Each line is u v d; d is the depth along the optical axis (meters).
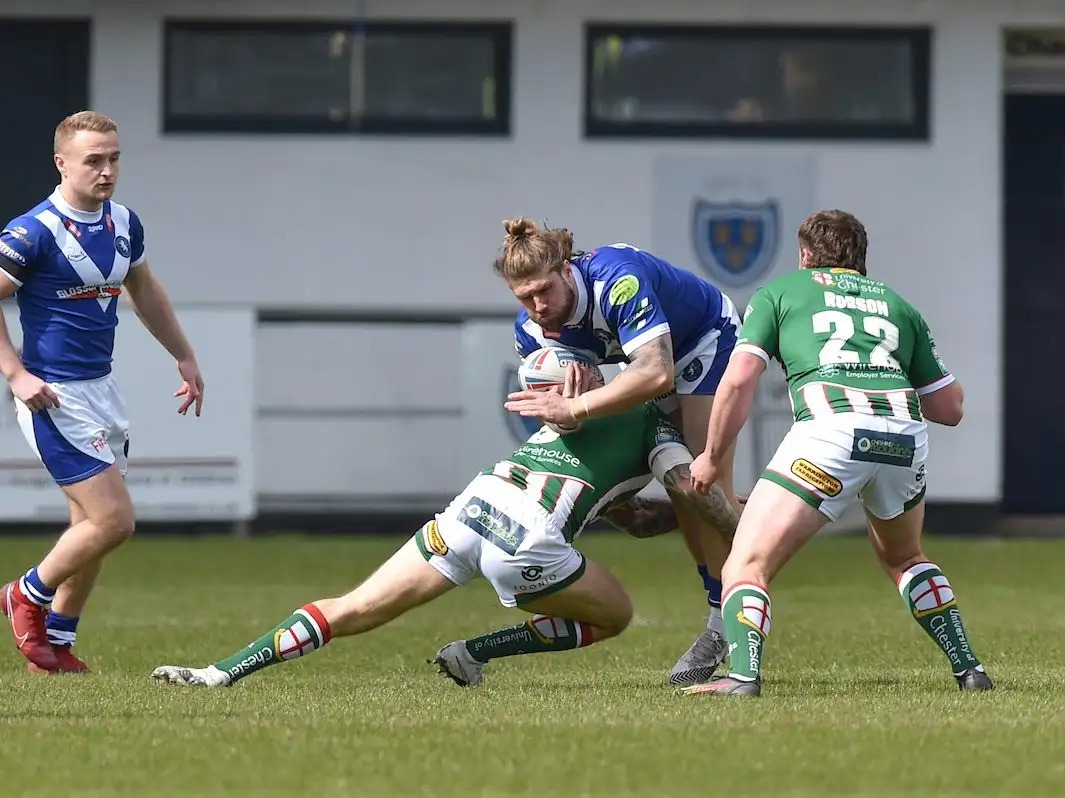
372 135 59.25
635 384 21.02
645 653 28.41
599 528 58.94
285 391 57.50
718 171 59.34
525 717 19.22
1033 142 62.28
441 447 57.31
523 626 22.81
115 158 25.25
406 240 59.25
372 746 17.20
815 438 20.77
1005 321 62.47
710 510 22.73
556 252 21.45
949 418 22.22
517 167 59.38
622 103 59.56
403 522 57.44
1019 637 30.62
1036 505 62.34
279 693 22.02
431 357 57.47
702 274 59.31
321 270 59.22
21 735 17.98
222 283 59.28
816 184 59.28
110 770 16.05
